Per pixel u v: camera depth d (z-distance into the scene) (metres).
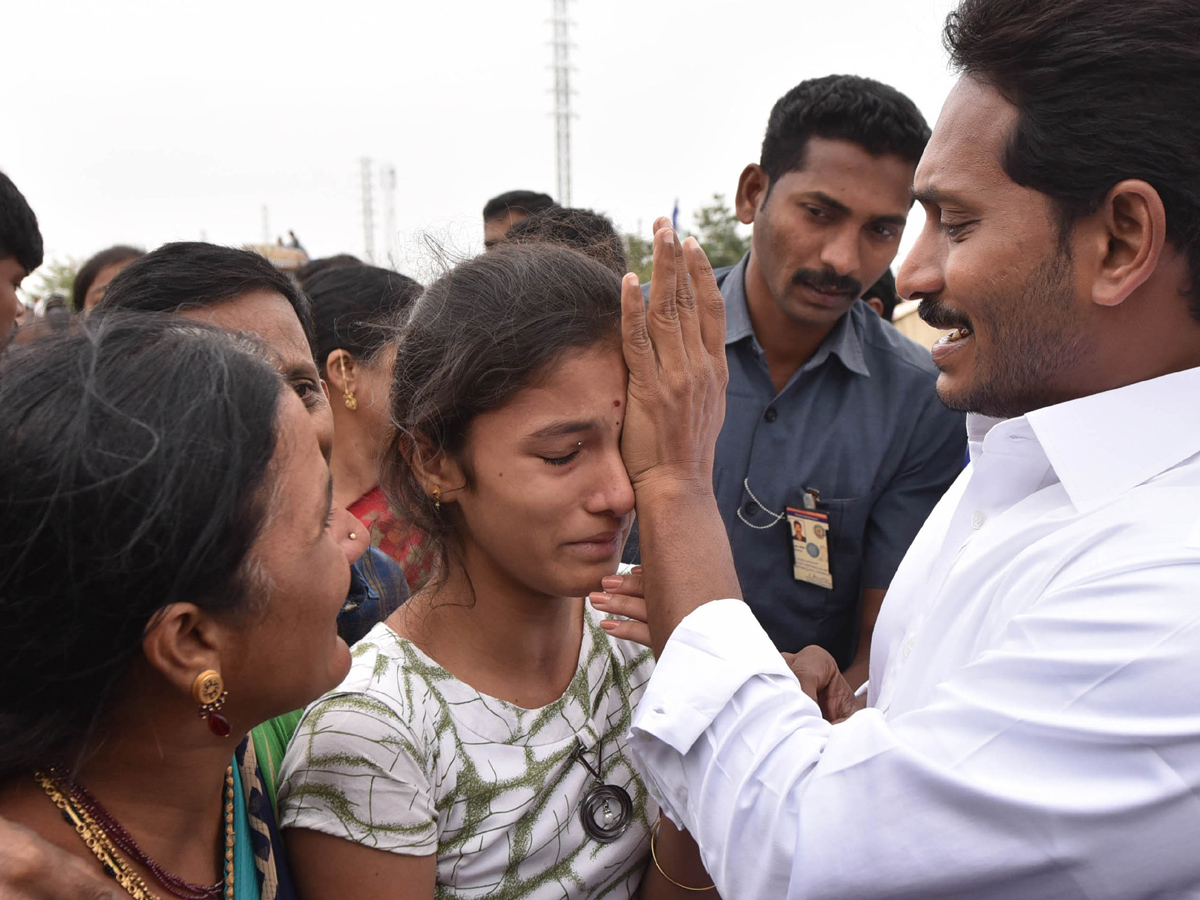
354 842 0.99
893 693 1.21
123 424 0.68
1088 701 0.84
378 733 1.01
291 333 1.35
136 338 0.75
